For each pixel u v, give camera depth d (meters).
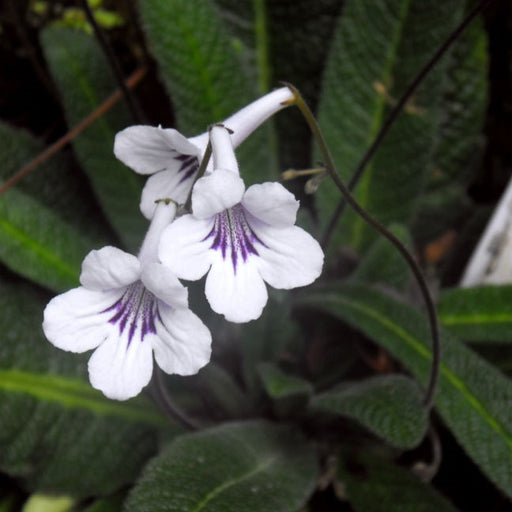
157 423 0.28
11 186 0.28
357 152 0.31
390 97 0.31
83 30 0.33
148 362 0.19
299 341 0.30
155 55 0.28
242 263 0.19
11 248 0.27
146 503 0.22
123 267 0.18
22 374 0.27
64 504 0.27
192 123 0.29
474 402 0.25
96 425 0.28
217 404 0.28
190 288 0.28
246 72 0.30
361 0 0.30
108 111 0.31
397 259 0.29
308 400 0.27
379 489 0.26
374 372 0.30
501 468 0.24
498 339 0.28
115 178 0.31
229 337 0.30
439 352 0.23
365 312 0.27
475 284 0.30
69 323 0.18
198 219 0.18
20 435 0.27
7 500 0.28
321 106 0.31
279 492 0.23
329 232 0.29
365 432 0.28
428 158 0.31
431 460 0.27
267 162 0.30
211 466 0.23
